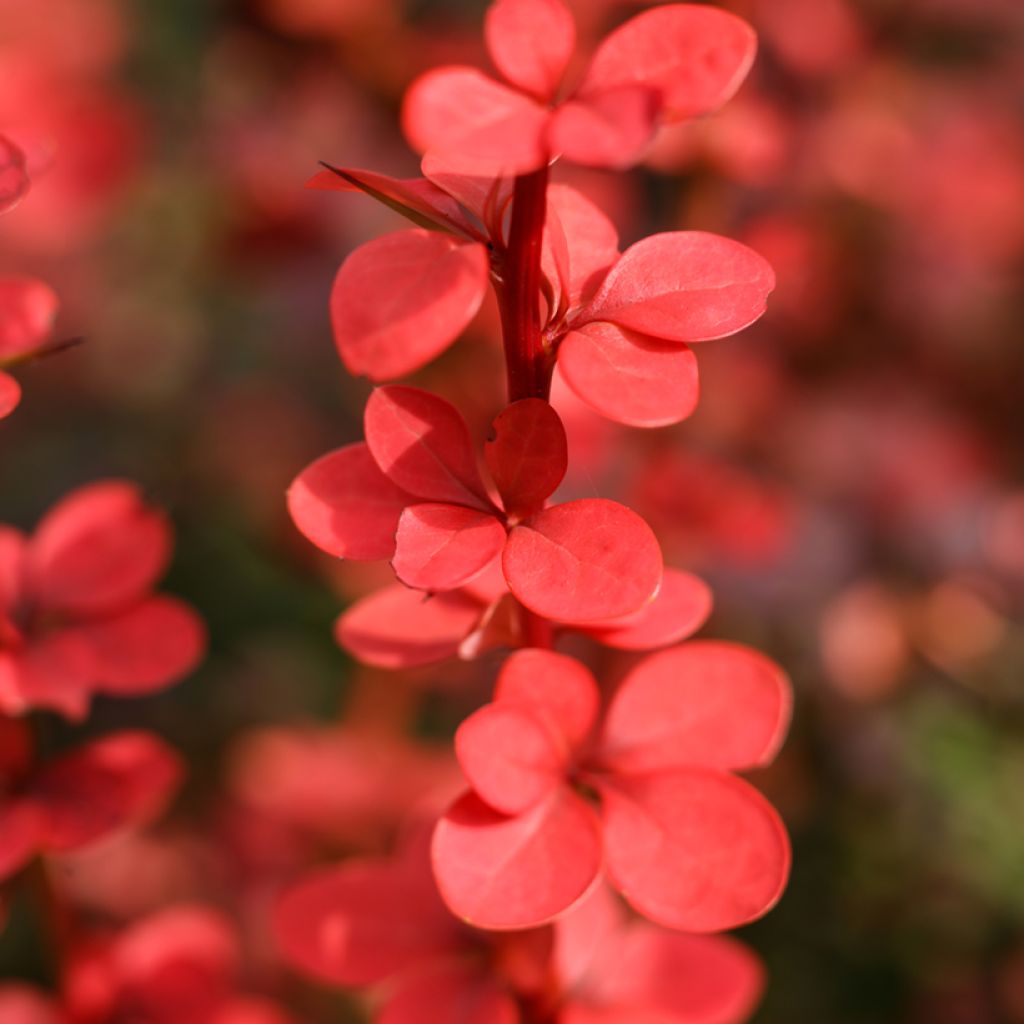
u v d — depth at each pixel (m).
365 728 0.69
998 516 0.72
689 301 0.34
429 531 0.33
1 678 0.38
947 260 0.71
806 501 0.69
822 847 0.70
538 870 0.34
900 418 0.71
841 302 0.70
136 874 0.71
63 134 0.83
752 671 0.36
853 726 0.72
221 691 0.82
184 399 0.96
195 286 0.98
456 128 0.31
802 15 0.67
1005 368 0.73
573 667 0.35
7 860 0.38
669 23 0.32
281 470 0.85
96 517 0.40
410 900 0.39
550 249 0.34
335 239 0.78
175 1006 0.43
